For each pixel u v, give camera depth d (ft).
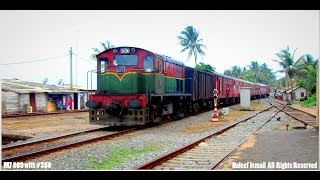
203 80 99.09
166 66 65.72
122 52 57.72
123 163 31.35
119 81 56.39
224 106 135.03
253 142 41.52
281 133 49.29
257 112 94.43
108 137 46.39
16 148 39.32
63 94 129.08
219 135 48.96
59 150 37.09
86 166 30.30
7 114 98.27
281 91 251.39
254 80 333.01
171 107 70.08
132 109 55.36
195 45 153.38
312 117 79.77
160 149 38.06
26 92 109.09
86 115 97.66
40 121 77.05
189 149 37.65
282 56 203.31
